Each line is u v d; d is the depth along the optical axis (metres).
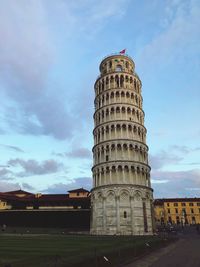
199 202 158.25
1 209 98.25
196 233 81.94
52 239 47.53
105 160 78.88
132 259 26.86
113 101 85.62
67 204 98.62
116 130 81.12
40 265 15.57
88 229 85.75
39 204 100.31
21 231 83.44
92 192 79.06
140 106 89.69
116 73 89.69
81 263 17.19
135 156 78.88
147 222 72.88
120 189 73.19
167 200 161.75
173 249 38.69
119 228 70.00
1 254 23.33
